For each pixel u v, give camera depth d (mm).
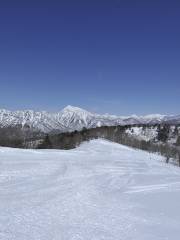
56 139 120125
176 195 25312
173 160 91375
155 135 167500
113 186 27250
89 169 38156
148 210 18797
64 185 24359
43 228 13180
